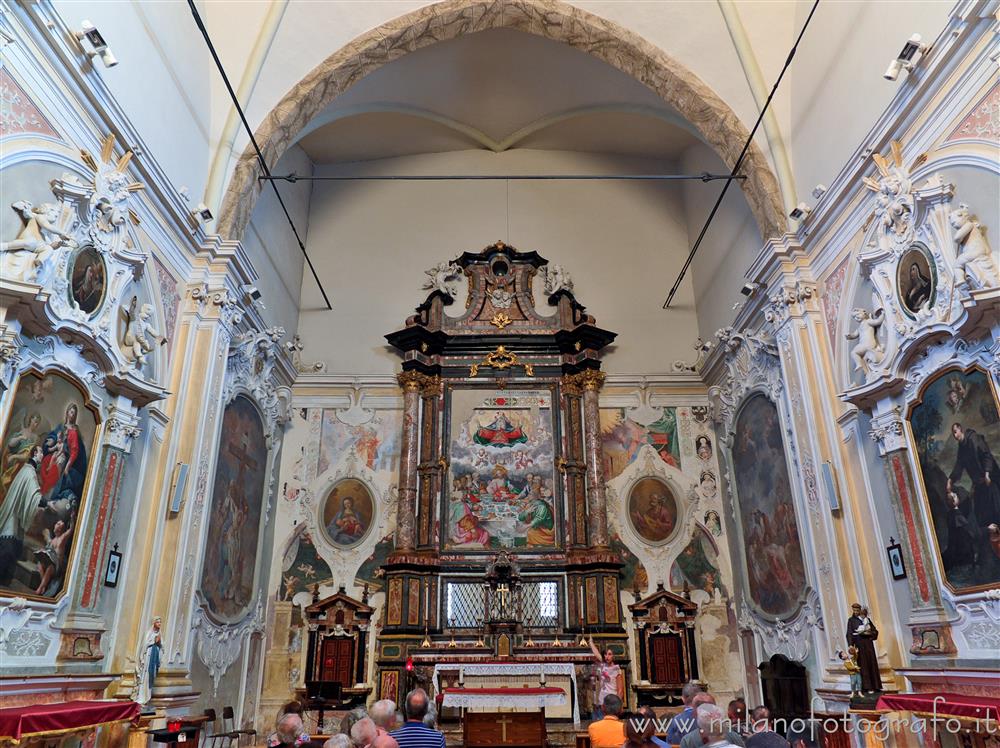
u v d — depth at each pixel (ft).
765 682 37.76
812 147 32.99
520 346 48.73
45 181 21.54
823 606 29.37
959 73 22.72
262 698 40.32
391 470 45.93
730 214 44.34
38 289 19.48
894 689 25.11
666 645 41.52
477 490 44.91
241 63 36.37
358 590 43.16
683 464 46.65
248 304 37.19
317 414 47.03
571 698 35.91
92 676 23.65
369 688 40.11
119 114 25.12
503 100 49.85
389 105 48.01
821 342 31.45
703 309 49.32
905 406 25.35
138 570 27.63
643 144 53.47
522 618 41.78
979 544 21.67
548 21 40.32
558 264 52.24
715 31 37.37
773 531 37.27
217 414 32.40
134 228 27.09
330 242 52.70
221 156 34.86
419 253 52.49
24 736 17.69
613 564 41.81
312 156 53.36
